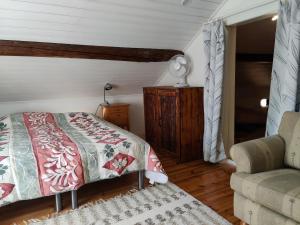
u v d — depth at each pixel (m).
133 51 3.26
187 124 3.19
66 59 3.05
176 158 3.25
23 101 3.59
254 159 1.70
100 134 2.66
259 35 3.87
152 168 2.42
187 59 3.44
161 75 4.11
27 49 2.66
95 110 4.11
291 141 1.86
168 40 3.32
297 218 1.33
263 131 4.69
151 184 2.60
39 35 2.62
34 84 3.33
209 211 2.07
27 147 2.22
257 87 4.85
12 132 2.77
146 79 4.08
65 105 3.87
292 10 2.06
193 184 2.60
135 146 2.39
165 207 2.15
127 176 2.86
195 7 2.82
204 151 3.21
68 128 3.03
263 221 1.54
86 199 2.34
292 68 2.09
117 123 3.89
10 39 2.57
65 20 2.49
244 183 1.63
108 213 2.09
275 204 1.43
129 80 3.95
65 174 2.04
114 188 2.56
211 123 3.06
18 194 1.90
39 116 3.33
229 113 3.23
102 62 3.31
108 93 4.11
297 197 1.34
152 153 2.46
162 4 2.62
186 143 3.22
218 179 2.71
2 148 2.19
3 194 1.85
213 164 3.17
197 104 3.24
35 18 2.37
